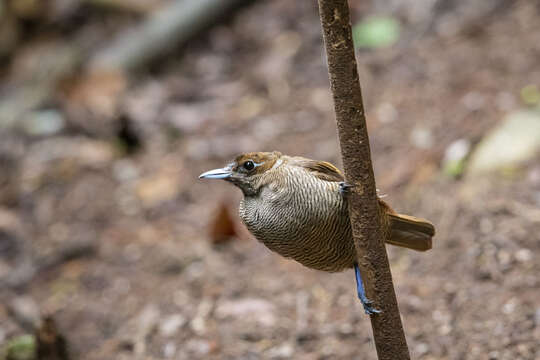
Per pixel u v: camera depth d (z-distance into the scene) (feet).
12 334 32.65
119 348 30.27
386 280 17.47
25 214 42.06
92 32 58.80
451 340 25.77
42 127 49.96
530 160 33.35
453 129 37.99
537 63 40.96
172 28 54.70
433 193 34.22
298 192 18.01
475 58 43.86
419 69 45.03
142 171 43.83
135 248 37.65
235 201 39.45
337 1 15.30
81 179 44.09
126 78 53.06
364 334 27.45
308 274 32.40
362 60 48.16
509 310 26.16
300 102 46.42
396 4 51.96
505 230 30.01
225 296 31.83
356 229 17.17
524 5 47.32
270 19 55.72
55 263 37.76
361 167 16.60
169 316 31.37
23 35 60.54
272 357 27.27
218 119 47.26
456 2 50.01
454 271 29.30
